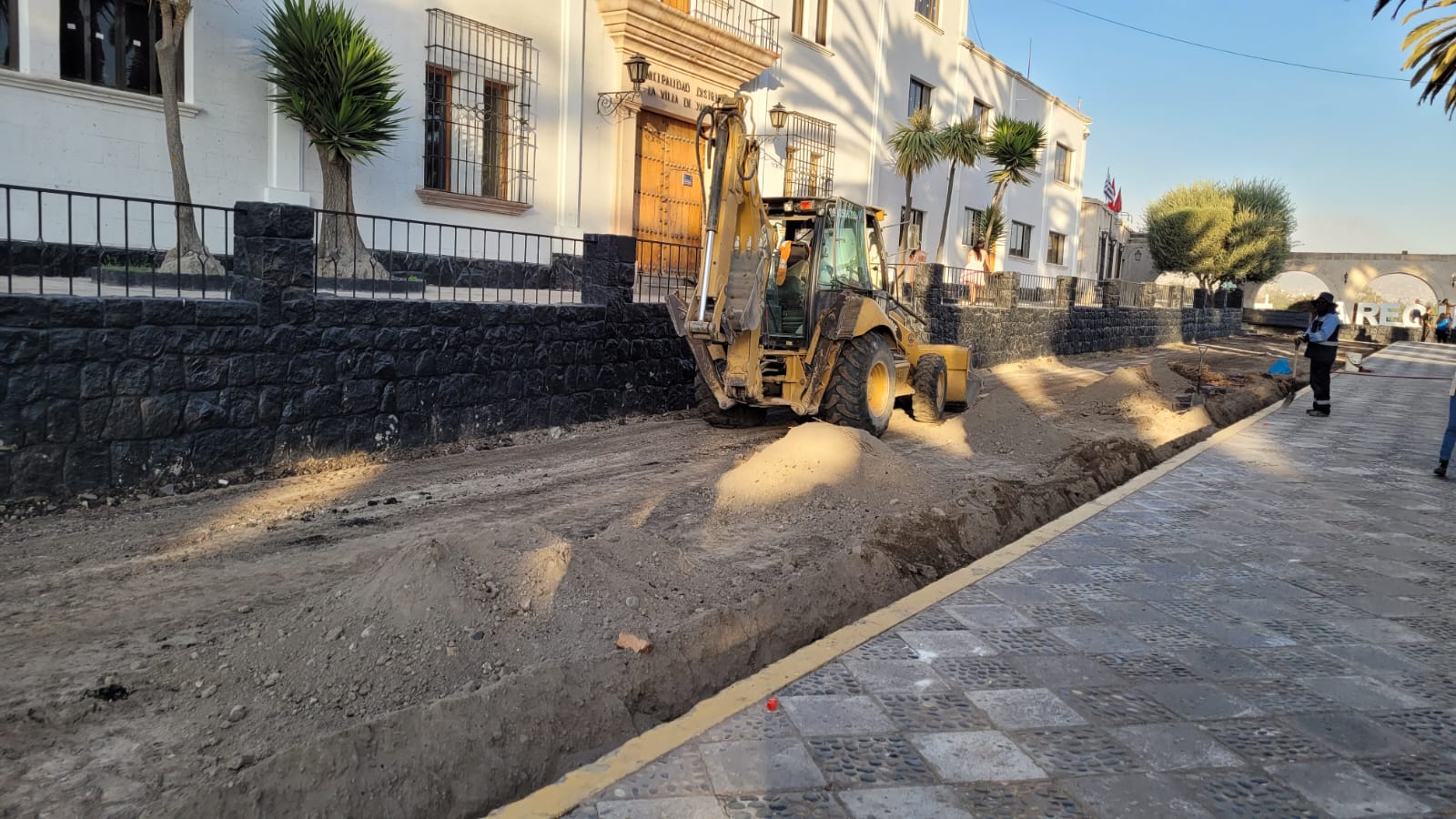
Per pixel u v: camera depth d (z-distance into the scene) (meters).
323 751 2.66
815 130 17.98
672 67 14.38
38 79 8.05
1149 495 7.05
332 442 7.09
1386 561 5.41
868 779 2.83
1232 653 3.93
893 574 4.88
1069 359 21.20
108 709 3.18
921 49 21.55
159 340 6.01
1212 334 31.70
